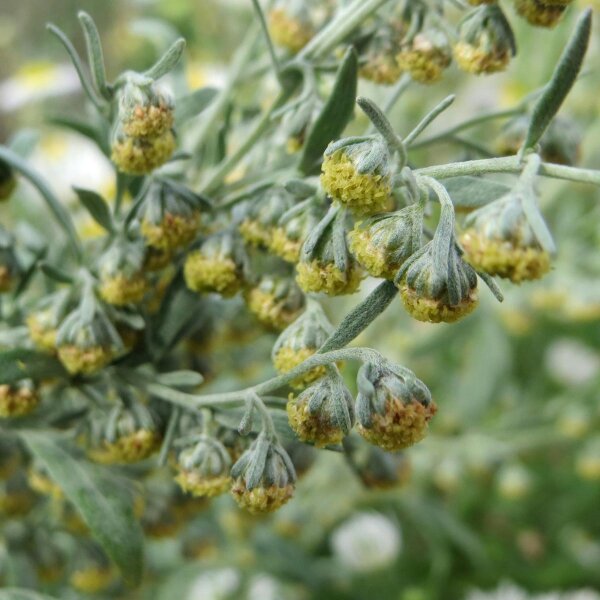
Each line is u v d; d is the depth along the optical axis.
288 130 0.10
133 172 0.10
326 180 0.09
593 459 0.20
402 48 0.10
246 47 0.12
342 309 0.17
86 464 0.10
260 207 0.10
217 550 0.16
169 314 0.10
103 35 0.28
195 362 0.11
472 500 0.22
